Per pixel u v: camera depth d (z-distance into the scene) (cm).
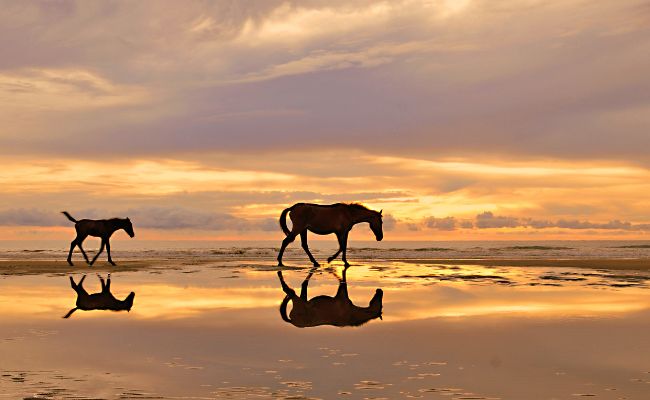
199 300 1105
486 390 483
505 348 655
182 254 3225
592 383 505
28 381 514
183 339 717
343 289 1305
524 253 3331
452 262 2402
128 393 477
